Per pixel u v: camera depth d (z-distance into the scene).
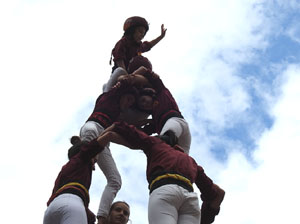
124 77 8.72
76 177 6.78
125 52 9.46
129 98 8.69
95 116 8.44
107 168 7.90
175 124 8.27
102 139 6.80
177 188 6.35
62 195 6.54
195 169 6.79
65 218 6.32
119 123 6.87
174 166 6.59
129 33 9.54
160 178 6.47
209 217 7.19
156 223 6.21
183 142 8.45
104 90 9.53
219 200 7.10
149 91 8.73
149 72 8.88
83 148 6.90
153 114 8.75
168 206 6.27
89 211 6.89
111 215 7.48
